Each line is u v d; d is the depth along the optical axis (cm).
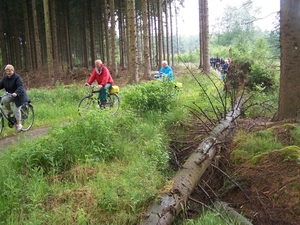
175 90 984
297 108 673
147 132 688
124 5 3198
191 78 1789
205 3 2062
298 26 658
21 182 461
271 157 516
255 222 420
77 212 398
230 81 1170
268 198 447
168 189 427
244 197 472
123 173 507
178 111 833
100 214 411
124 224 391
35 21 2259
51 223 382
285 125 616
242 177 508
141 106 863
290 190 437
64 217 392
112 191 437
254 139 589
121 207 420
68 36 3200
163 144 649
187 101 977
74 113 1046
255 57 1267
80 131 611
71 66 3181
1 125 782
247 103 944
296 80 669
